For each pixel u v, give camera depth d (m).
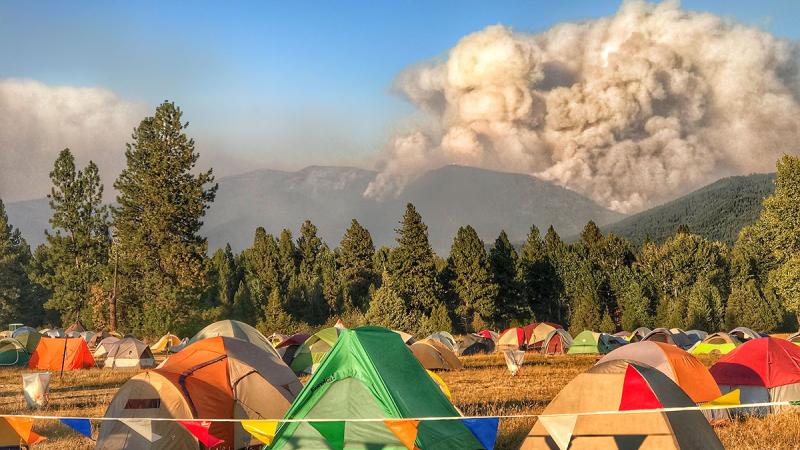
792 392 18.44
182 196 78.69
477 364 42.19
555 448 11.81
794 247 67.25
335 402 12.03
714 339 49.97
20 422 11.70
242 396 15.12
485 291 96.44
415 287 96.44
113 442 14.17
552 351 57.34
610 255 115.19
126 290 81.00
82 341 42.53
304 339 40.38
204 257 78.94
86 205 93.00
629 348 17.67
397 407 11.73
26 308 113.69
